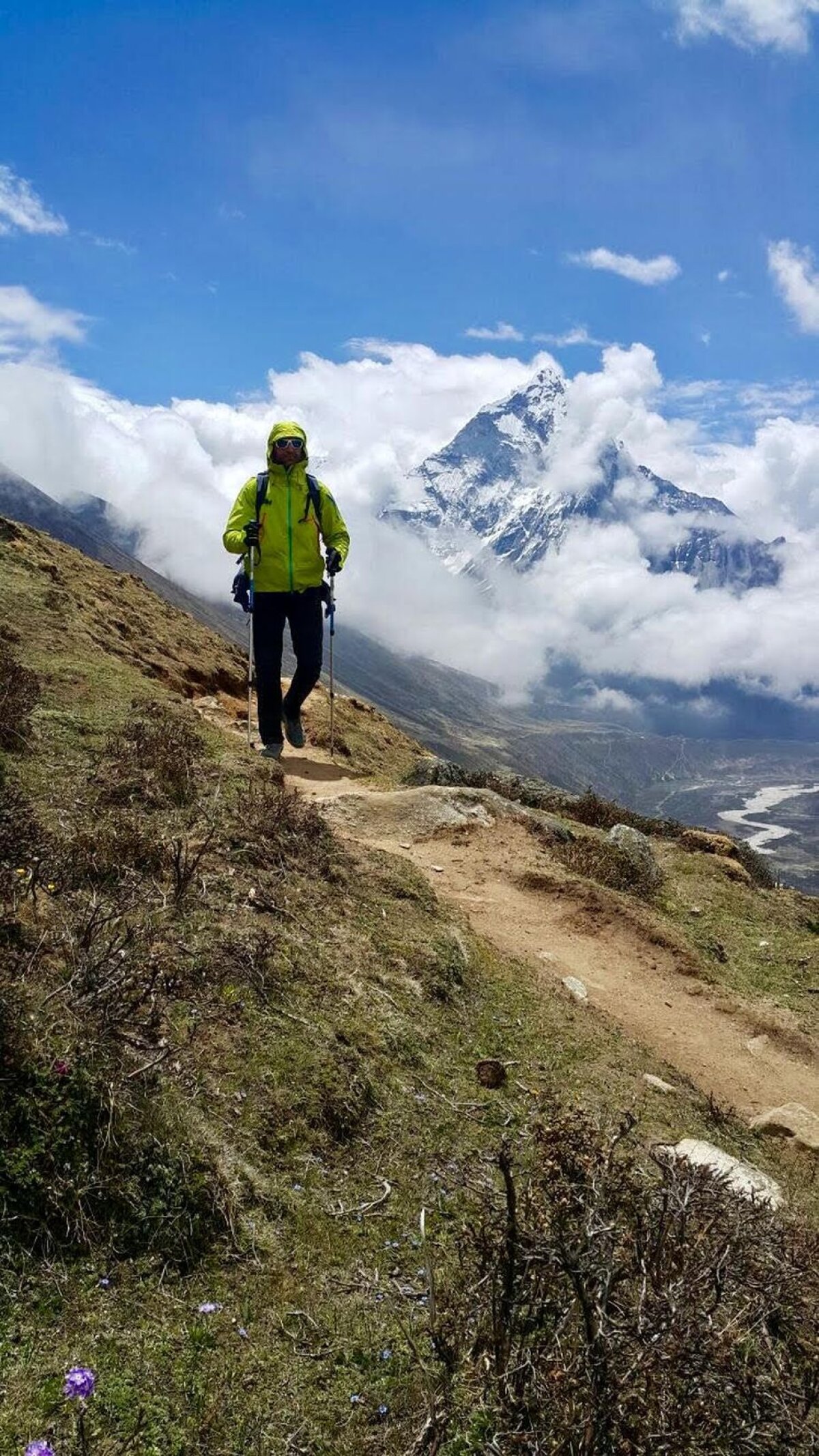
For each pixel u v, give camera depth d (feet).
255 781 28.58
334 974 19.63
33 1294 11.01
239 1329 11.52
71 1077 13.00
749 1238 12.35
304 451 37.60
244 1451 10.11
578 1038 21.89
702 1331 10.51
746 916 39.42
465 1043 19.98
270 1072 15.66
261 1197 13.41
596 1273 10.79
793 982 33.17
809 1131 21.07
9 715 26.96
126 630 53.62
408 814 35.96
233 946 18.57
